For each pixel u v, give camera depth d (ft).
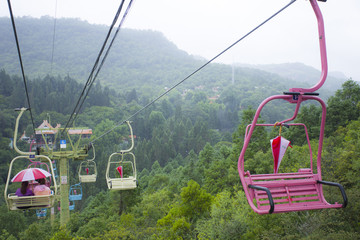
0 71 551.18
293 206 14.51
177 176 215.92
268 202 14.62
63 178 67.15
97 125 491.72
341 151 65.31
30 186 26.02
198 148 426.92
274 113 655.76
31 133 406.00
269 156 107.04
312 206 14.58
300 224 48.29
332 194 48.14
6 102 489.26
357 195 46.57
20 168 327.26
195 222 80.89
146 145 394.52
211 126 640.17
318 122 147.84
